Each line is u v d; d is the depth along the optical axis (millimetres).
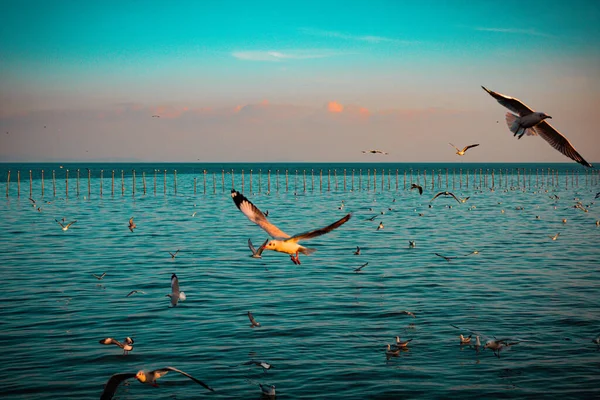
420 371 30062
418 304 43344
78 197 159750
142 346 33906
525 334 35844
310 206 132375
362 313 40812
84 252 68250
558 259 63312
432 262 61688
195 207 131375
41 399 27078
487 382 28609
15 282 51219
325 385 28406
